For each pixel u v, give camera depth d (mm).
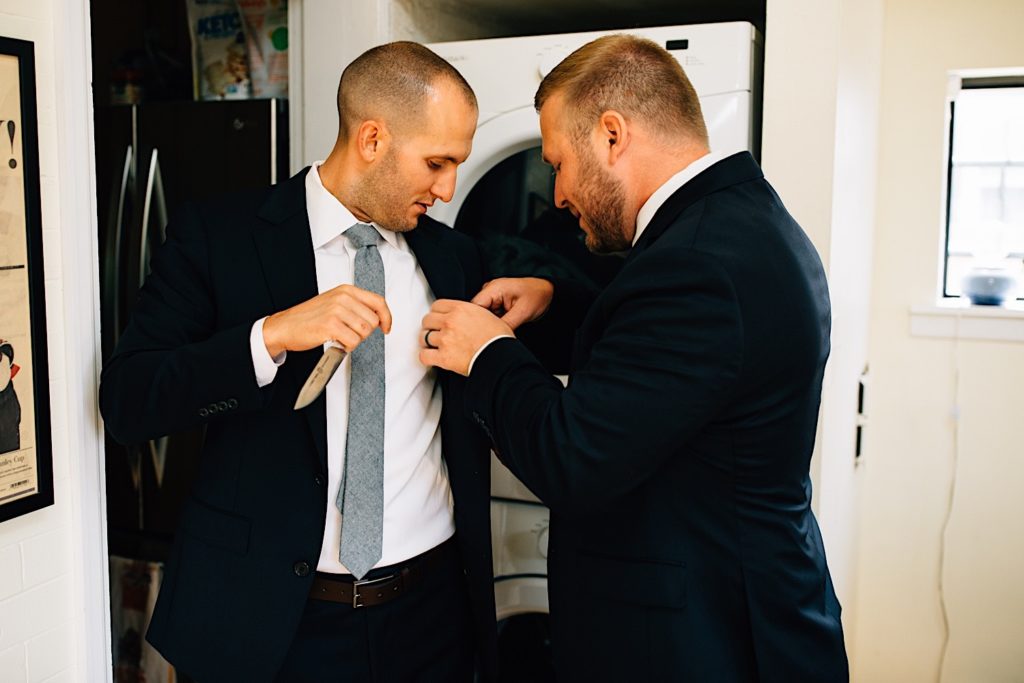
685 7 2146
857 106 1900
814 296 1179
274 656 1298
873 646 2537
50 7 1263
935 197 2375
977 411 2381
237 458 1338
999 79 2371
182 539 1364
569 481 1124
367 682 1377
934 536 2449
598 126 1225
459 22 2158
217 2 2201
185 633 1327
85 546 1367
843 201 1760
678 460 1185
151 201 2146
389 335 1389
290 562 1312
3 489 1229
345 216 1356
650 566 1188
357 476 1334
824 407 1714
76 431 1340
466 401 1261
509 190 1811
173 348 1280
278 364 1231
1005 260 2428
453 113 1301
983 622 2422
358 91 1303
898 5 2355
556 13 2201
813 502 1732
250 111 2027
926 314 2395
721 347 1079
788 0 1627
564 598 1282
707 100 1641
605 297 1185
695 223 1146
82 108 1312
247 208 1372
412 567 1402
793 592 1188
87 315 1347
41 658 1333
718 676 1168
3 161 1191
